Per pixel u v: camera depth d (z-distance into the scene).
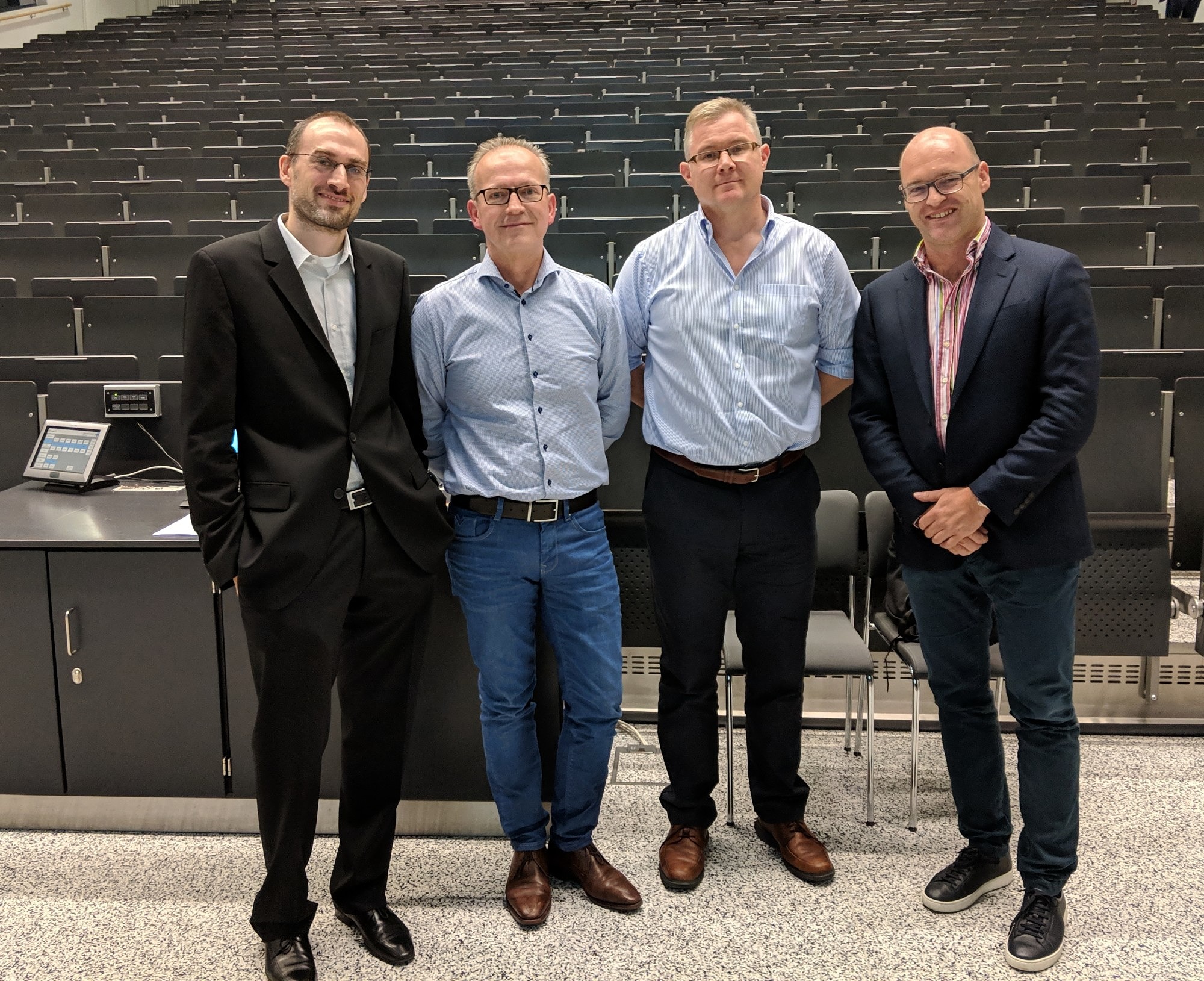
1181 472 2.61
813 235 1.95
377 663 1.77
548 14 10.66
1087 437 1.70
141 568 2.09
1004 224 4.47
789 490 1.96
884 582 2.71
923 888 1.97
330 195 1.59
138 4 12.28
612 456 2.69
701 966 1.72
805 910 1.90
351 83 8.05
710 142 1.83
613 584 1.94
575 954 1.76
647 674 2.80
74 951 1.79
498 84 7.72
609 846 2.14
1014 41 8.43
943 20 9.54
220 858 2.11
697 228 1.95
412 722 2.09
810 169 5.62
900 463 1.88
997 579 1.79
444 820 2.22
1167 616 2.56
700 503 1.94
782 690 2.02
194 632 2.11
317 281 1.67
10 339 3.44
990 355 1.75
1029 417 1.78
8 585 2.10
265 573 1.57
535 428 1.81
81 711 2.14
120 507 2.35
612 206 5.05
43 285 3.69
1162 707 2.73
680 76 8.09
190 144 6.64
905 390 1.87
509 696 1.88
